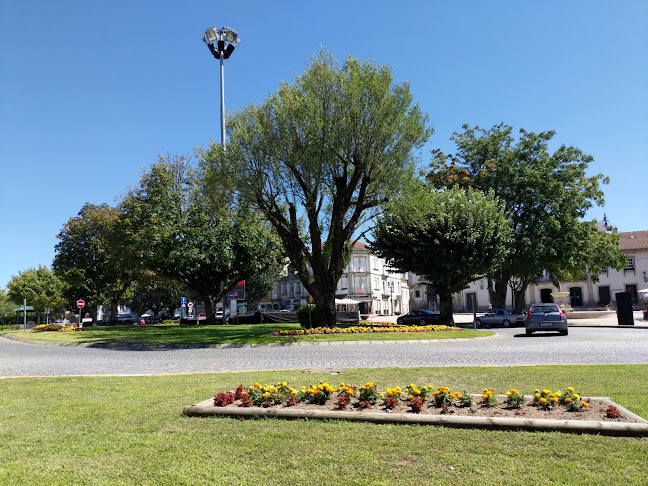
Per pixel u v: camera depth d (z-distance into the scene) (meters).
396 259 31.09
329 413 5.86
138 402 7.28
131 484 4.05
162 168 35.62
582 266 38.59
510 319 34.66
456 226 28.16
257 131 22.08
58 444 5.20
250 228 35.84
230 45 27.09
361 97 21.42
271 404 6.41
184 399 7.41
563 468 4.12
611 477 3.92
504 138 38.50
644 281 62.84
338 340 20.19
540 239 36.44
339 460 4.45
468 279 31.00
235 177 21.98
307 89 21.88
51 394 8.27
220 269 37.69
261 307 89.56
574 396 5.87
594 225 40.06
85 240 44.75
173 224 34.56
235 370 11.69
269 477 4.12
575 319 44.34
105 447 5.04
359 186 23.84
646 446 4.60
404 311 96.88
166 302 74.44
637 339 19.39
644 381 8.05
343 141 21.45
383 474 4.11
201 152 25.91
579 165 37.38
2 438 5.45
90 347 21.67
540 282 67.44
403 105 21.89
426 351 15.79
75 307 65.06
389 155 21.52
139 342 21.58
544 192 35.88
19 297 59.09
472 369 9.99
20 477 4.24
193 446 4.98
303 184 22.58
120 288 47.03
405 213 23.05
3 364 14.70
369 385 6.54
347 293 76.50
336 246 23.97
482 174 37.09
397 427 5.44
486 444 4.77
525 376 8.86
